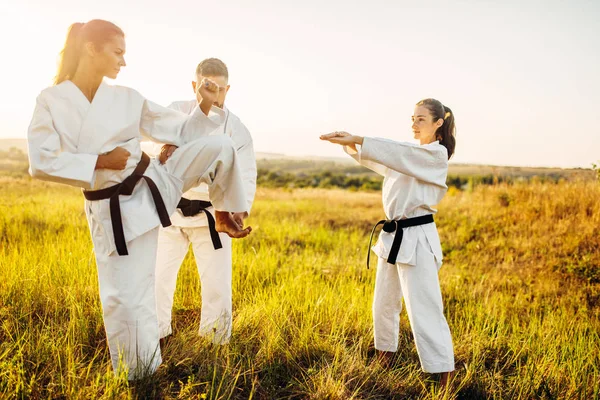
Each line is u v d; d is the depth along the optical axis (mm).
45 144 2410
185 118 2986
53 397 2633
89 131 2531
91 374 2883
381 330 3510
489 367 3623
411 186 3195
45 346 3031
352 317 4168
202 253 3482
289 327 3773
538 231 8508
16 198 9859
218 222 3166
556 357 3594
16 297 3803
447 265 6879
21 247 5320
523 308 5055
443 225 9633
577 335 4215
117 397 2582
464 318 4500
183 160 2887
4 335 3256
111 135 2592
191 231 3473
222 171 2943
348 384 3170
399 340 3965
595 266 6418
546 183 10750
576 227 8312
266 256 6023
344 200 15234
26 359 2932
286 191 19750
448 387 3115
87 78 2590
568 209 9289
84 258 4777
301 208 12328
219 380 2959
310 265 6039
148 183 2744
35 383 2656
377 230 9789
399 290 3424
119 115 2645
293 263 6125
